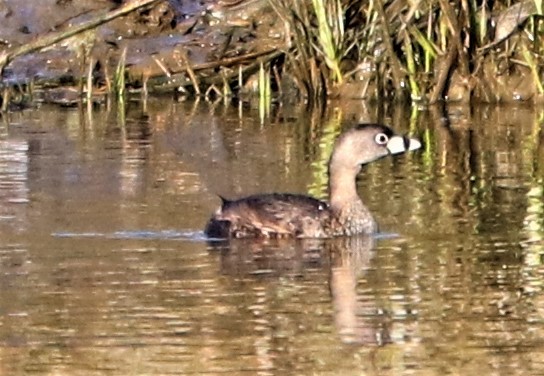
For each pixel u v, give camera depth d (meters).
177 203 13.99
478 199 14.20
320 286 10.95
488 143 17.84
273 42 22.50
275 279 11.16
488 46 21.38
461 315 10.16
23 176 15.44
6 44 22.77
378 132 12.99
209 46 22.81
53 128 19.23
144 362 9.13
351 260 11.77
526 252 11.95
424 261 11.72
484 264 11.57
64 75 22.48
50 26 22.92
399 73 21.70
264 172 15.80
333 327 9.90
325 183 15.11
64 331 9.78
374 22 21.81
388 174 15.75
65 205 13.83
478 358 9.21
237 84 22.66
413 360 9.20
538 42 21.36
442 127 19.28
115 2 22.98
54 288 10.83
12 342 9.55
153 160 16.59
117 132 18.89
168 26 23.06
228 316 10.15
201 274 11.33
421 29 21.73
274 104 21.75
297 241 12.53
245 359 9.20
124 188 14.73
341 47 21.94
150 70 22.61
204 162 16.44
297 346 9.47
